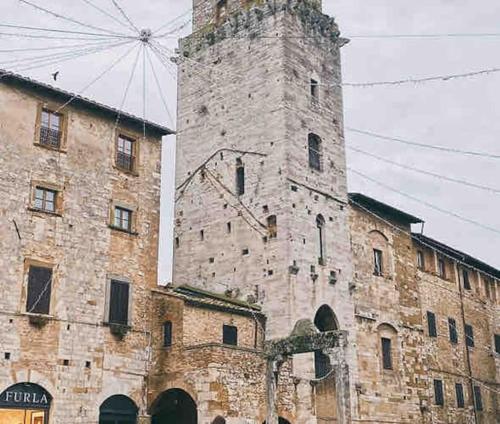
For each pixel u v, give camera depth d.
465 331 62.47
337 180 50.72
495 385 64.88
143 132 41.75
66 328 35.59
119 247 38.97
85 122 39.00
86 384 35.72
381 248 53.59
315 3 55.22
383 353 50.72
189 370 36.53
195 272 49.47
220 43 53.69
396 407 49.91
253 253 46.38
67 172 37.50
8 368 33.06
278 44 49.72
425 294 57.88
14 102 36.12
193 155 52.56
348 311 48.00
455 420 56.72
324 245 47.97
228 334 41.06
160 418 40.69
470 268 66.62
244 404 36.41
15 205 34.97
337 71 54.19
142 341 38.72
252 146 48.91
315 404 42.16
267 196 46.81
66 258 36.41
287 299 43.59
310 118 49.97
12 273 34.16
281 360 35.91
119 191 39.69
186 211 51.56
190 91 54.66
